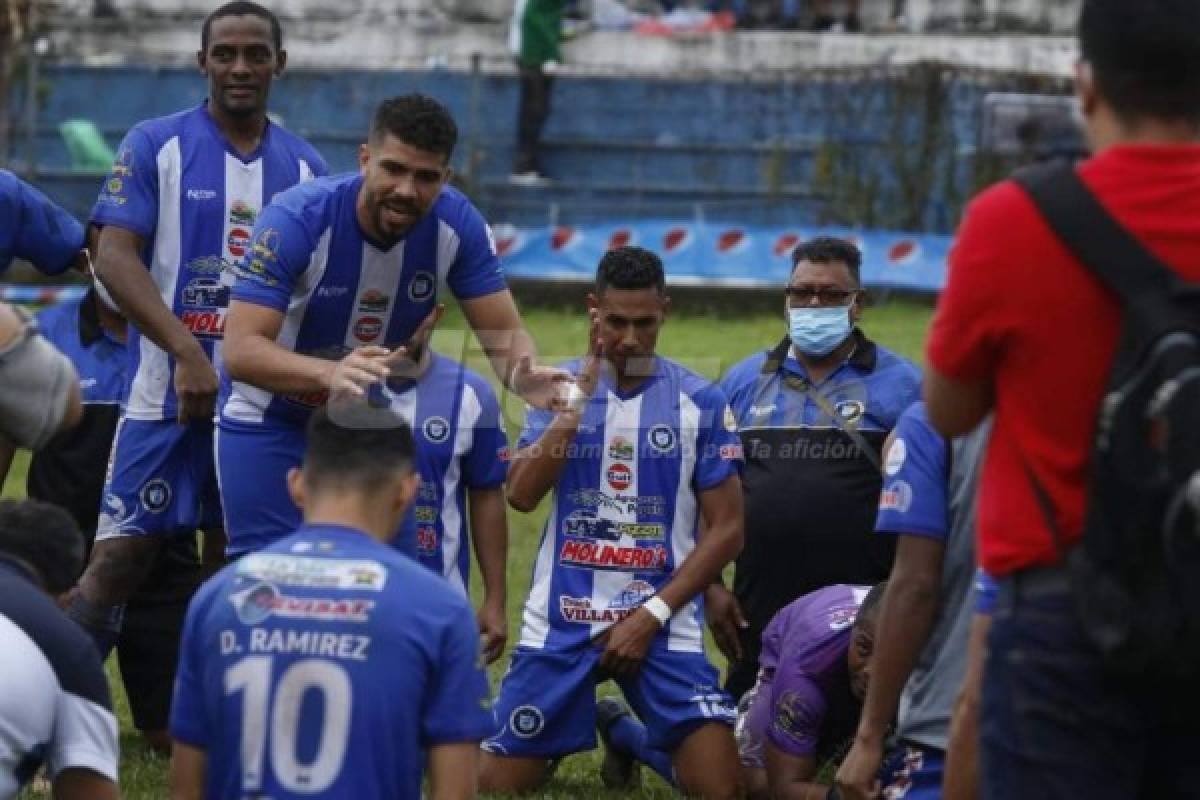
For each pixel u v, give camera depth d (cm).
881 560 1283
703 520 1225
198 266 1291
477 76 3775
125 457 1280
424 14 4297
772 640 1198
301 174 1317
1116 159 687
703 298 3484
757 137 3875
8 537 822
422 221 1109
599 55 4159
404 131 1059
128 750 1312
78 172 3778
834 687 1130
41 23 4284
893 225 3750
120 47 4306
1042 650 679
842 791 931
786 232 3575
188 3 4347
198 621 775
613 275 1198
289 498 1134
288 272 1091
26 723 781
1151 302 666
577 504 1222
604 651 1207
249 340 1080
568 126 3931
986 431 894
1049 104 3173
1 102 3850
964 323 697
